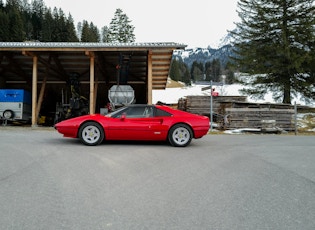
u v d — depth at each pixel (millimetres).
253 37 20906
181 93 47812
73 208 2754
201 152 6164
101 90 21375
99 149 6164
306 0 19453
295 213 2746
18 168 4246
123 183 3617
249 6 20875
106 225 2395
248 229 2377
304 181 3881
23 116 14195
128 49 11898
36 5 101250
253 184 3709
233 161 5203
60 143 6953
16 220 2461
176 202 2982
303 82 18984
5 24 64438
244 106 13969
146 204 2904
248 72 20562
